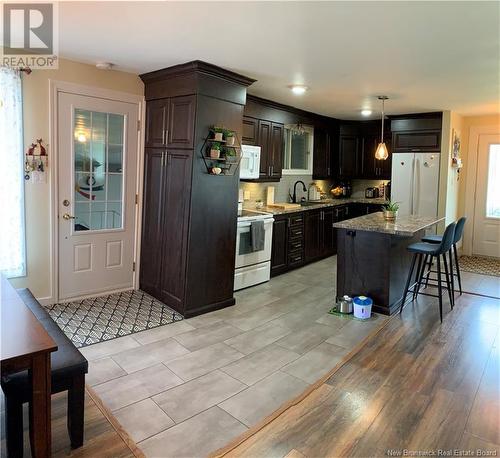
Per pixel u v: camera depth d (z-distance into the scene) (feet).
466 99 16.85
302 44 10.06
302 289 16.61
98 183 13.99
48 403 6.04
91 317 12.58
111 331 11.66
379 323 12.97
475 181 22.76
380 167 23.57
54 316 12.47
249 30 9.19
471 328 12.62
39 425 6.01
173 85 13.19
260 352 10.72
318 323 12.89
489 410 8.20
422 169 20.65
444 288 16.72
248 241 16.26
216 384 9.06
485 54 10.59
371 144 23.81
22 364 5.66
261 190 20.04
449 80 13.55
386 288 13.64
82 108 13.21
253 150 16.88
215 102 12.87
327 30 9.03
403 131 21.18
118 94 13.93
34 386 5.90
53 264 13.21
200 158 12.73
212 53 11.04
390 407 8.26
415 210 20.95
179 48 10.73
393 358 10.50
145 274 15.12
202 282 13.33
